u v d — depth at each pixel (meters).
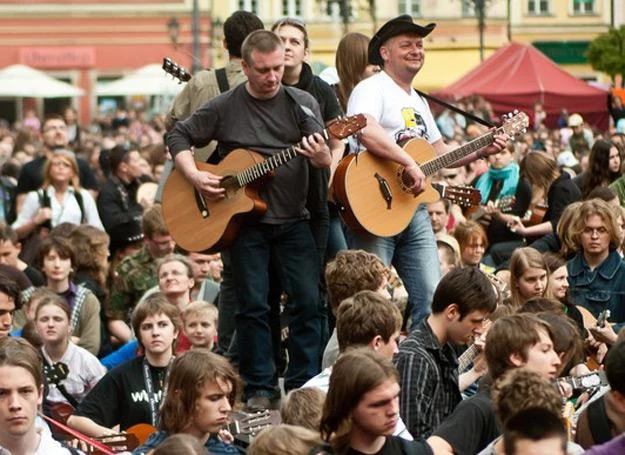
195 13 59.31
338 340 11.48
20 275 17.62
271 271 13.76
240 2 69.25
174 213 13.66
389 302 11.46
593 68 54.28
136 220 21.14
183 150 13.54
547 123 42.84
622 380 10.21
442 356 11.73
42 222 20.80
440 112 42.94
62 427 12.28
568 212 15.50
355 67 15.27
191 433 11.04
